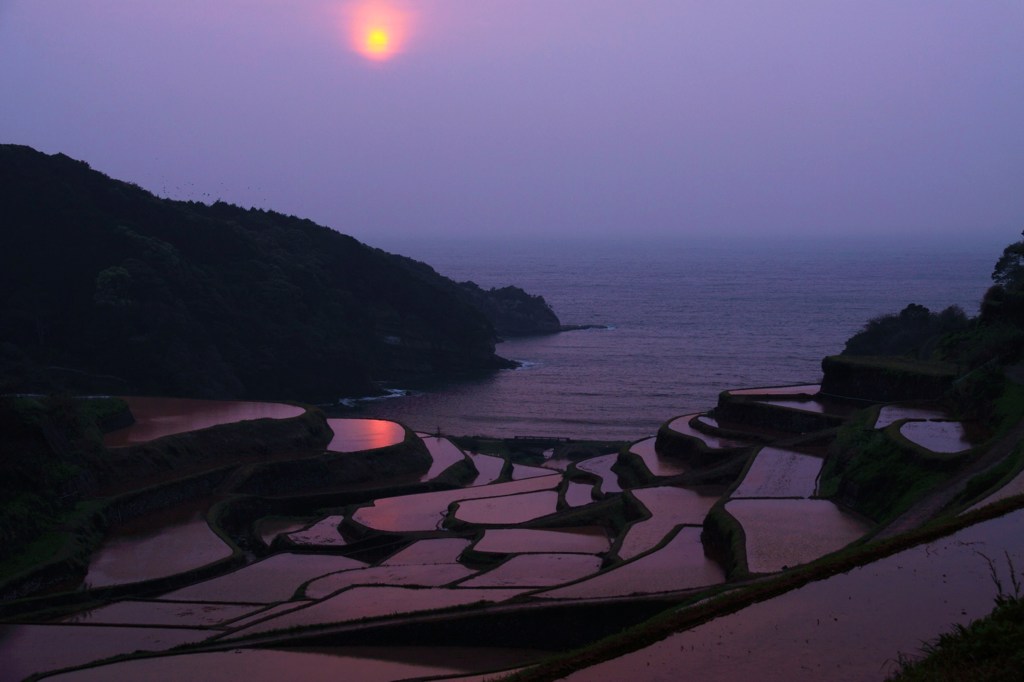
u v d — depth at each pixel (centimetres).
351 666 2878
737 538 3481
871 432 4600
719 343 16588
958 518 2628
